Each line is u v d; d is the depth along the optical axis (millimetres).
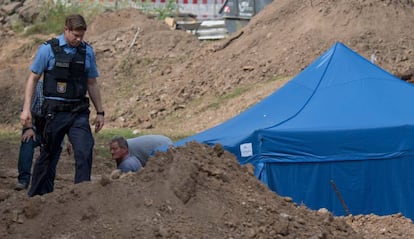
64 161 33344
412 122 25391
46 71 18172
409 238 17344
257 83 52156
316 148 24922
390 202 25109
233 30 65438
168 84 55656
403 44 53094
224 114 48812
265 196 15297
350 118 25859
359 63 29094
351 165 25031
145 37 62812
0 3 77062
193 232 13469
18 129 52688
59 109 18109
